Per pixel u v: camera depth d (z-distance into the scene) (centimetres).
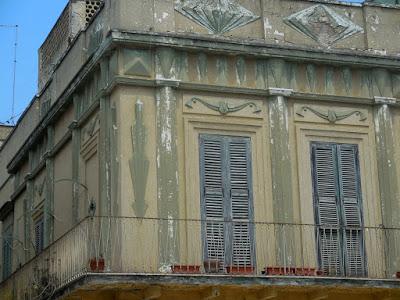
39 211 2338
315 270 1827
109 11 1912
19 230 2541
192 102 1856
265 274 1764
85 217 1828
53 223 2203
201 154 1844
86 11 2381
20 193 2555
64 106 2133
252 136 1888
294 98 1928
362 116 1972
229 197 1844
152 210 1770
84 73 1967
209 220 1811
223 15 1931
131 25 1848
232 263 1808
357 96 1973
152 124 1812
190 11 1906
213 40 1869
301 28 1984
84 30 2091
